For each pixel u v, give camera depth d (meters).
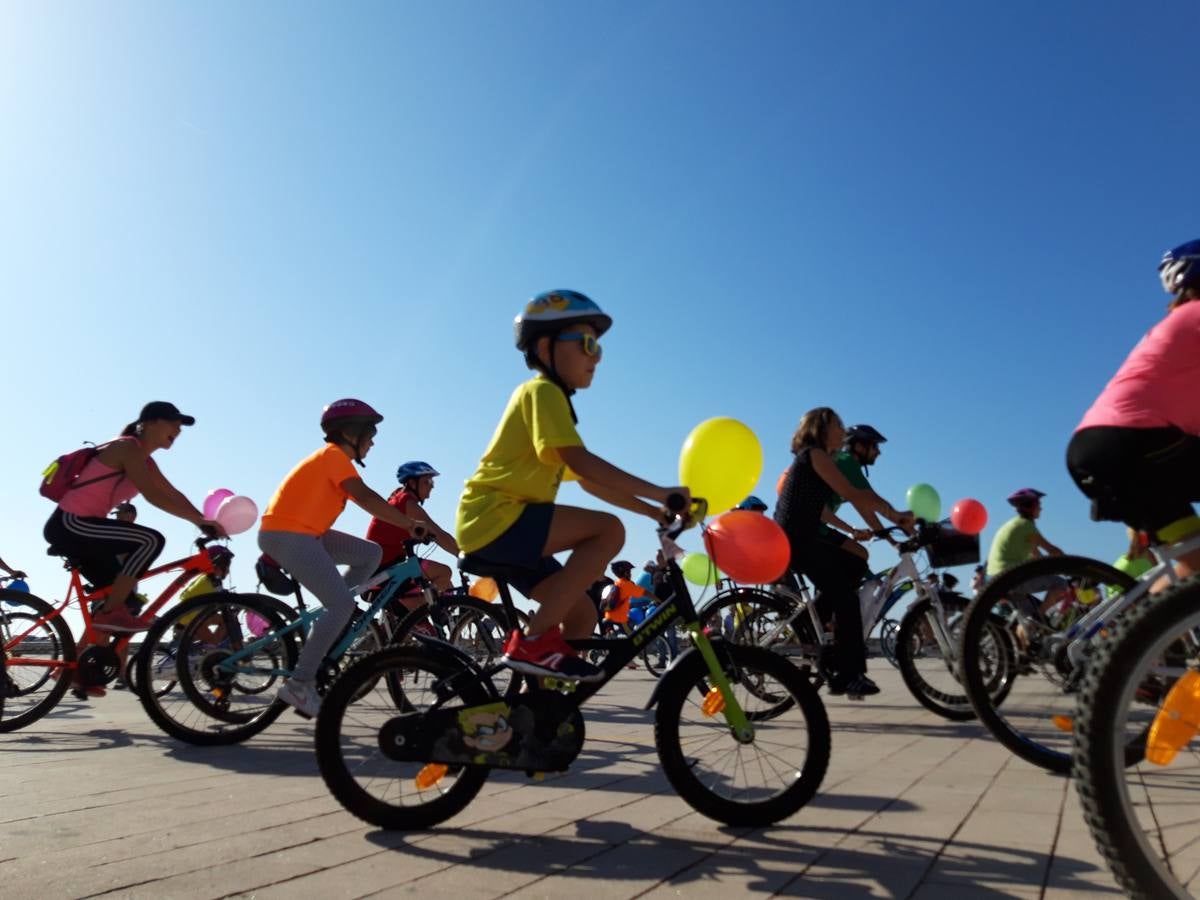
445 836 3.02
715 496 3.57
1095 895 2.41
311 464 5.19
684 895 2.45
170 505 5.80
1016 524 7.05
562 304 3.27
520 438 3.18
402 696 3.24
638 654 3.20
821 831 3.06
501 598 3.37
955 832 3.03
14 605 5.71
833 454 5.99
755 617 6.00
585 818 3.26
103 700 7.86
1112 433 2.95
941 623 5.64
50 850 2.84
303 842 2.94
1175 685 2.05
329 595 5.11
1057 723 3.77
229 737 5.13
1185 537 2.98
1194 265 3.11
